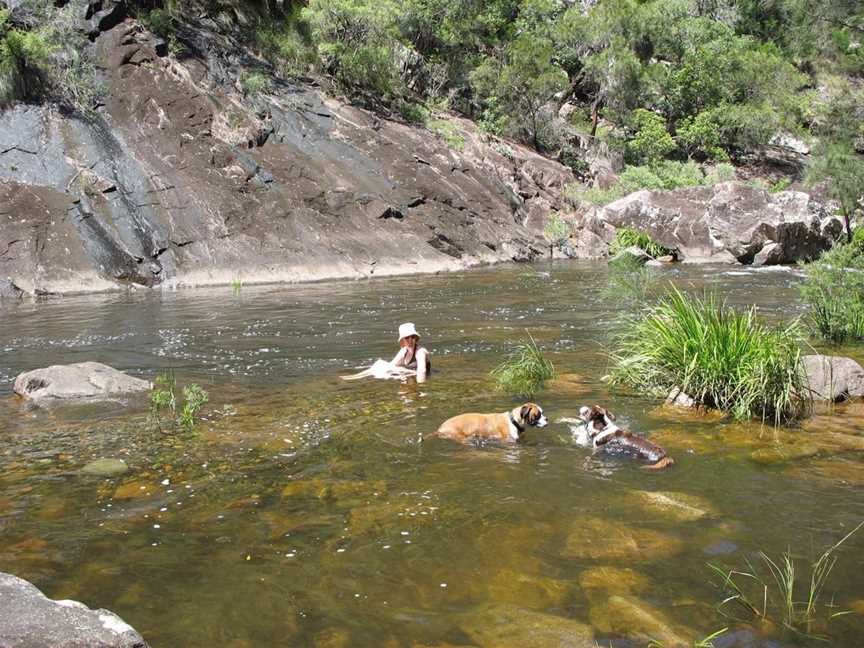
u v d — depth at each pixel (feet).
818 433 19.38
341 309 44.24
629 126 131.34
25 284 50.60
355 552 12.36
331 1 96.27
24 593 8.69
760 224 79.05
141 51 72.02
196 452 17.87
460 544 12.66
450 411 21.50
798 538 12.89
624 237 84.12
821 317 32.48
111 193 59.26
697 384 22.29
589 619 10.18
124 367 28.60
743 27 169.37
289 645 9.61
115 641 7.98
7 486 15.64
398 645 9.57
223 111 72.90
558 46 139.85
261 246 62.44
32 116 61.67
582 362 28.40
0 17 63.52
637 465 16.79
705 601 10.70
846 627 9.99
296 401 22.91
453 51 127.95
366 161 80.12
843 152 42.22
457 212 81.00
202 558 12.17
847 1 45.47
